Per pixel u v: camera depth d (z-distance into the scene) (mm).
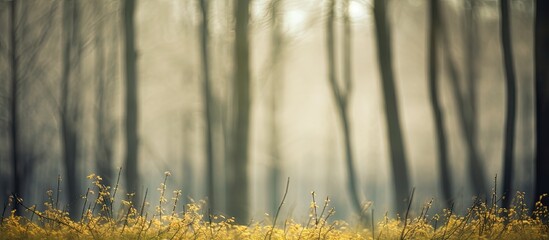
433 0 20844
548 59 13977
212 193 23016
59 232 10008
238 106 19172
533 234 10719
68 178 29781
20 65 29875
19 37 29844
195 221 10445
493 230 10922
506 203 16094
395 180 19438
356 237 10758
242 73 19172
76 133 30656
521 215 11531
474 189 28047
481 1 31016
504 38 19203
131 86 21875
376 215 20922
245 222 18484
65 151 30156
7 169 30281
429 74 21031
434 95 21016
